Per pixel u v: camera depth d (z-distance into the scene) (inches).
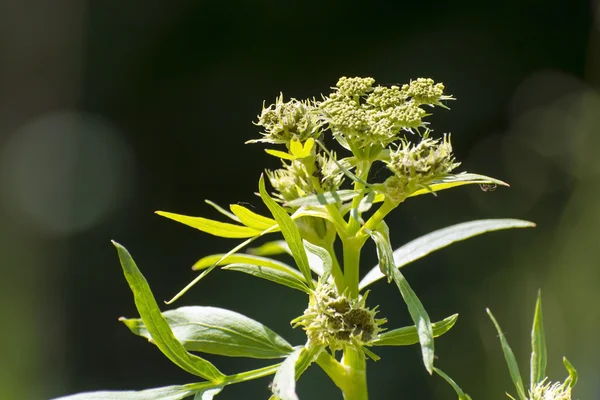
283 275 90.5
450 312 374.9
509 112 434.6
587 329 339.6
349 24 436.8
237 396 332.5
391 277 84.0
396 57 436.5
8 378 408.5
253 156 434.3
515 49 439.5
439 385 347.3
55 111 459.2
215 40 442.3
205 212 433.7
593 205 376.2
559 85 442.0
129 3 445.1
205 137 438.9
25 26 450.9
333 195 84.0
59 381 404.8
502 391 352.5
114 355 406.0
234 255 102.3
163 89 446.3
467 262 383.9
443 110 432.1
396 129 93.5
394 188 90.0
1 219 450.0
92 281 424.2
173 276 412.8
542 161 423.5
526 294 366.9
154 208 434.0
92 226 437.4
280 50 439.8
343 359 94.3
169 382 391.2
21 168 453.1
